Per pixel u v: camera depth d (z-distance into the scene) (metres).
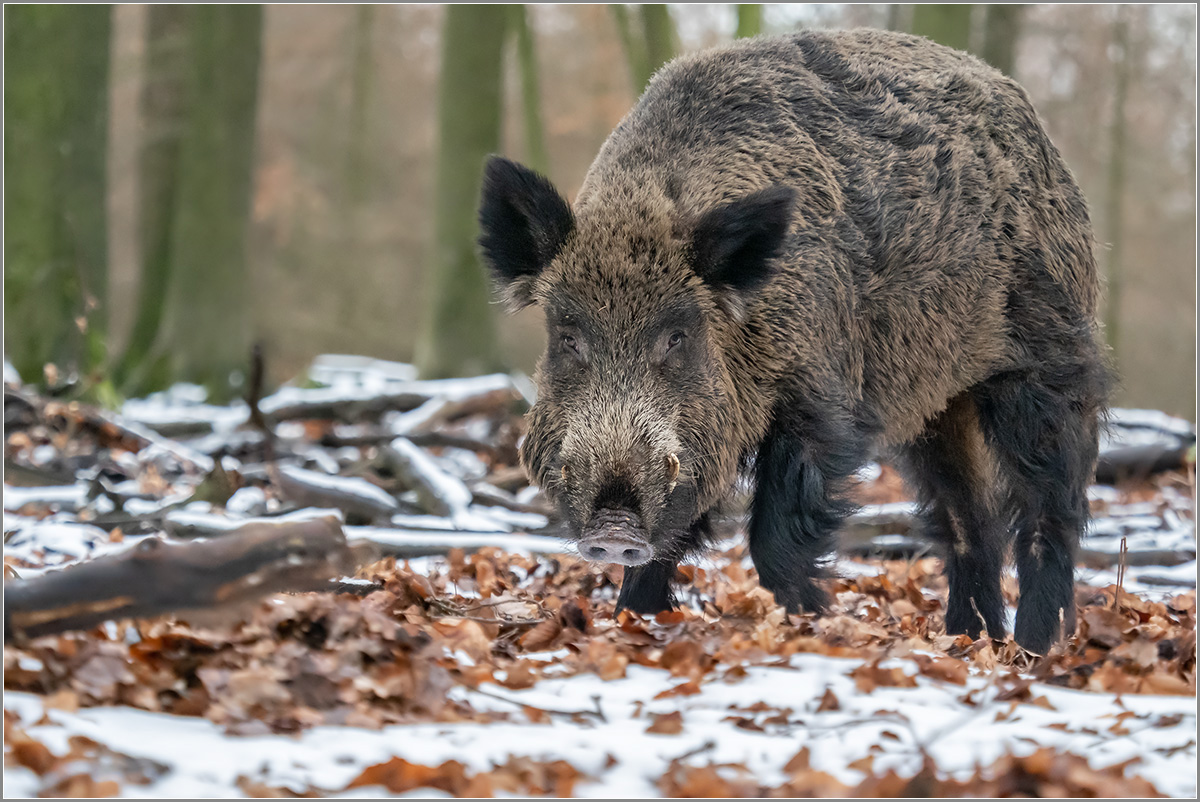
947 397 12.22
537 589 12.34
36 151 25.53
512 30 32.12
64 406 19.84
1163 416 25.02
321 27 62.38
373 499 15.34
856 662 8.14
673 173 10.66
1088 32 50.34
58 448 19.19
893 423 11.75
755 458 10.85
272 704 6.37
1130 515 18.62
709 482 9.93
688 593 12.55
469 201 28.34
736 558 15.47
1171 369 57.88
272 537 6.64
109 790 5.10
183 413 23.92
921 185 11.55
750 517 10.78
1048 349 12.34
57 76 25.91
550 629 8.86
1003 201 12.15
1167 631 9.78
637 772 5.88
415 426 22.52
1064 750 6.27
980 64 13.09
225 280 30.09
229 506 15.75
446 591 11.34
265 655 6.89
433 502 16.38
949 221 11.66
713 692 7.28
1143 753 6.43
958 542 12.97
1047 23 50.09
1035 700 7.38
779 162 10.93
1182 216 57.34
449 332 28.52
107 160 29.03
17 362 25.20
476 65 28.06
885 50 12.35
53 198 25.72
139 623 7.49
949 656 9.24
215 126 30.17
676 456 9.47
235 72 30.27
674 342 9.76
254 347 17.55
